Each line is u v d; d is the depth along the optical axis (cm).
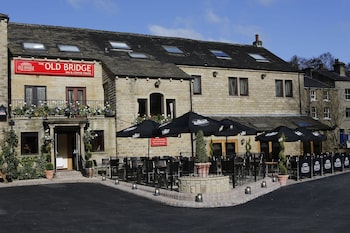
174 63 2558
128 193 1434
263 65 2934
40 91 2208
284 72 2972
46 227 897
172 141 2314
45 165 1958
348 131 3969
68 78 2275
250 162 1783
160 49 2766
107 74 2283
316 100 3650
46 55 2202
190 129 1398
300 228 838
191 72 2603
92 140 2142
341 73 4272
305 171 1866
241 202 1187
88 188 1586
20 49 2202
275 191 1417
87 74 2317
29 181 1800
